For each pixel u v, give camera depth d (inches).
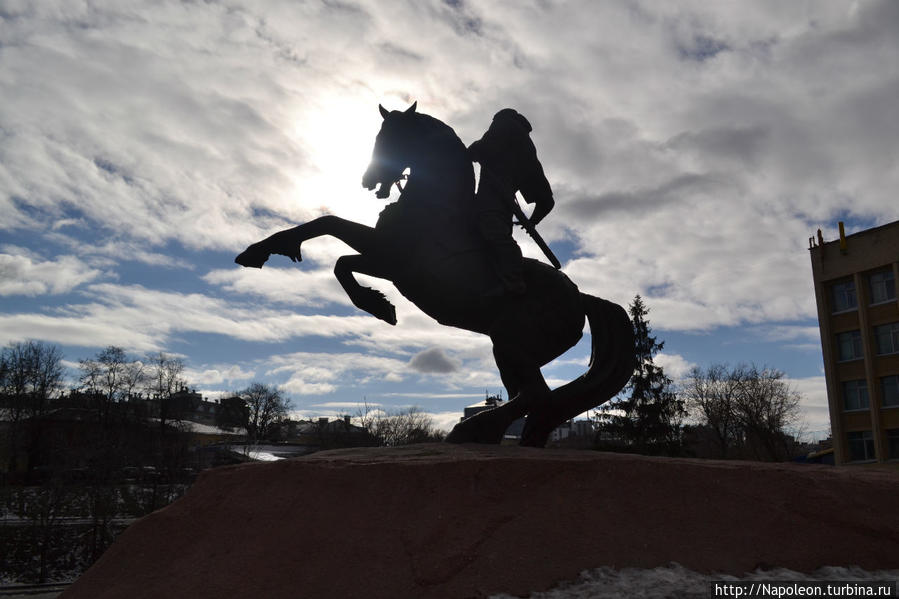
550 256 207.5
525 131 209.2
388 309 203.0
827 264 1221.7
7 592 750.5
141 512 1072.2
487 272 188.7
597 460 141.9
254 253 190.2
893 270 1130.7
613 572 125.1
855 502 139.2
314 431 2455.7
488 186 195.0
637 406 1186.0
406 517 134.3
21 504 1103.0
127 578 144.3
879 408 1131.9
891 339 1131.3
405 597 122.0
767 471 143.7
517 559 126.2
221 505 151.6
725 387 1517.0
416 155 199.6
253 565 134.0
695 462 147.6
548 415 198.8
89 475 1078.4
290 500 144.9
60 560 888.3
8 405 1863.9
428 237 189.3
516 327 189.9
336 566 129.3
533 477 138.7
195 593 132.3
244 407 2463.1
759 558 130.5
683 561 128.6
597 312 210.4
